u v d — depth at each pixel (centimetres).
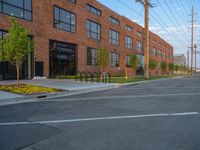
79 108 1084
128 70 5519
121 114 942
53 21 3045
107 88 2178
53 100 1366
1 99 1285
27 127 752
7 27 2375
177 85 2520
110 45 4634
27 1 2633
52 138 636
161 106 1128
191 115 921
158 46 8150
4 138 640
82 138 635
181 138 632
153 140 616
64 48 3316
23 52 1728
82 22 3688
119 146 572
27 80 2503
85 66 3756
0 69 2347
